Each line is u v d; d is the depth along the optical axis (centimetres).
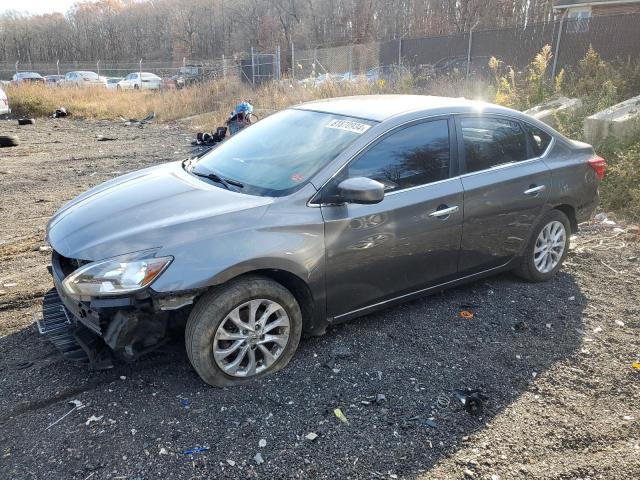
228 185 370
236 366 326
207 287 302
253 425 295
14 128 1698
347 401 317
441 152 397
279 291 329
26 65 3438
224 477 259
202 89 2162
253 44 6356
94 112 2056
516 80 1416
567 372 352
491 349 377
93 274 297
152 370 344
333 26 5606
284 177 358
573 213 494
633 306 443
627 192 686
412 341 385
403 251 377
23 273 502
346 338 387
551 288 476
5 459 270
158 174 414
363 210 354
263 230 320
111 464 267
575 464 273
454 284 425
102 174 965
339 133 380
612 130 816
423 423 300
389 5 5041
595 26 1454
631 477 264
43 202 769
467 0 4222
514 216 438
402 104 413
